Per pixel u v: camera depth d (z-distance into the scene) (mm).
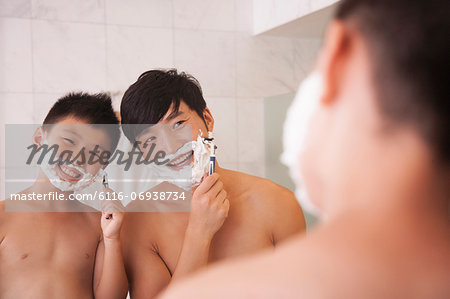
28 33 1969
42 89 1981
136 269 977
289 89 2383
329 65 210
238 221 965
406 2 198
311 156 219
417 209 192
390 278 180
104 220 959
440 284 182
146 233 1000
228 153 2262
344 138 203
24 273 956
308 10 1884
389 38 196
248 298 180
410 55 191
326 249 187
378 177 194
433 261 186
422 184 191
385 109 193
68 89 2016
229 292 183
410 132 192
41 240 994
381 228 189
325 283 176
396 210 191
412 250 186
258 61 2330
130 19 2115
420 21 194
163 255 982
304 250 190
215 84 2250
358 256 183
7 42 1940
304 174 225
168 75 977
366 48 201
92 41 2057
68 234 1024
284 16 2062
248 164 2299
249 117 2307
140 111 939
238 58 2295
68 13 2023
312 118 222
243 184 1013
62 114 1046
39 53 1980
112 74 2082
